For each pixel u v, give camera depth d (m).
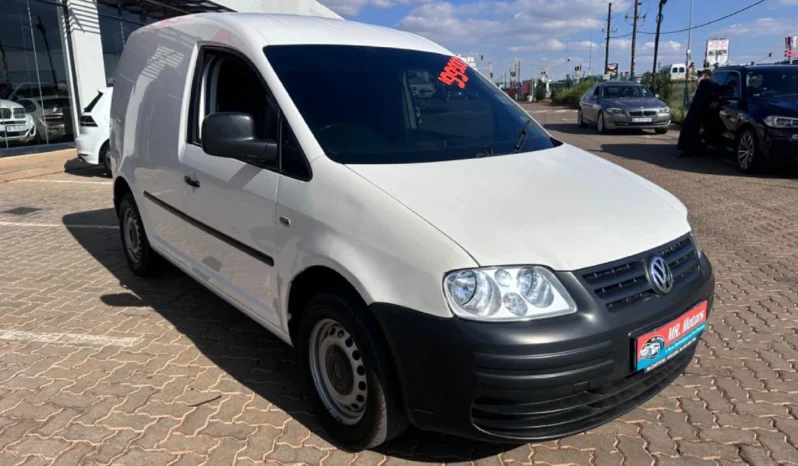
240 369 3.71
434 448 2.93
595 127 19.11
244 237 3.36
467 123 3.64
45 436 2.99
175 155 4.04
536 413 2.38
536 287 2.37
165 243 4.47
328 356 2.95
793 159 9.85
